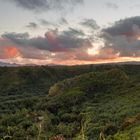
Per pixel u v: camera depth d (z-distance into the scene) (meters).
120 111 148.25
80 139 104.38
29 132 143.00
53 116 177.75
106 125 124.44
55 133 144.00
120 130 112.81
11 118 171.00
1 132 146.62
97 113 157.62
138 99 164.50
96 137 114.88
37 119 170.25
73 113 178.38
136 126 106.25
